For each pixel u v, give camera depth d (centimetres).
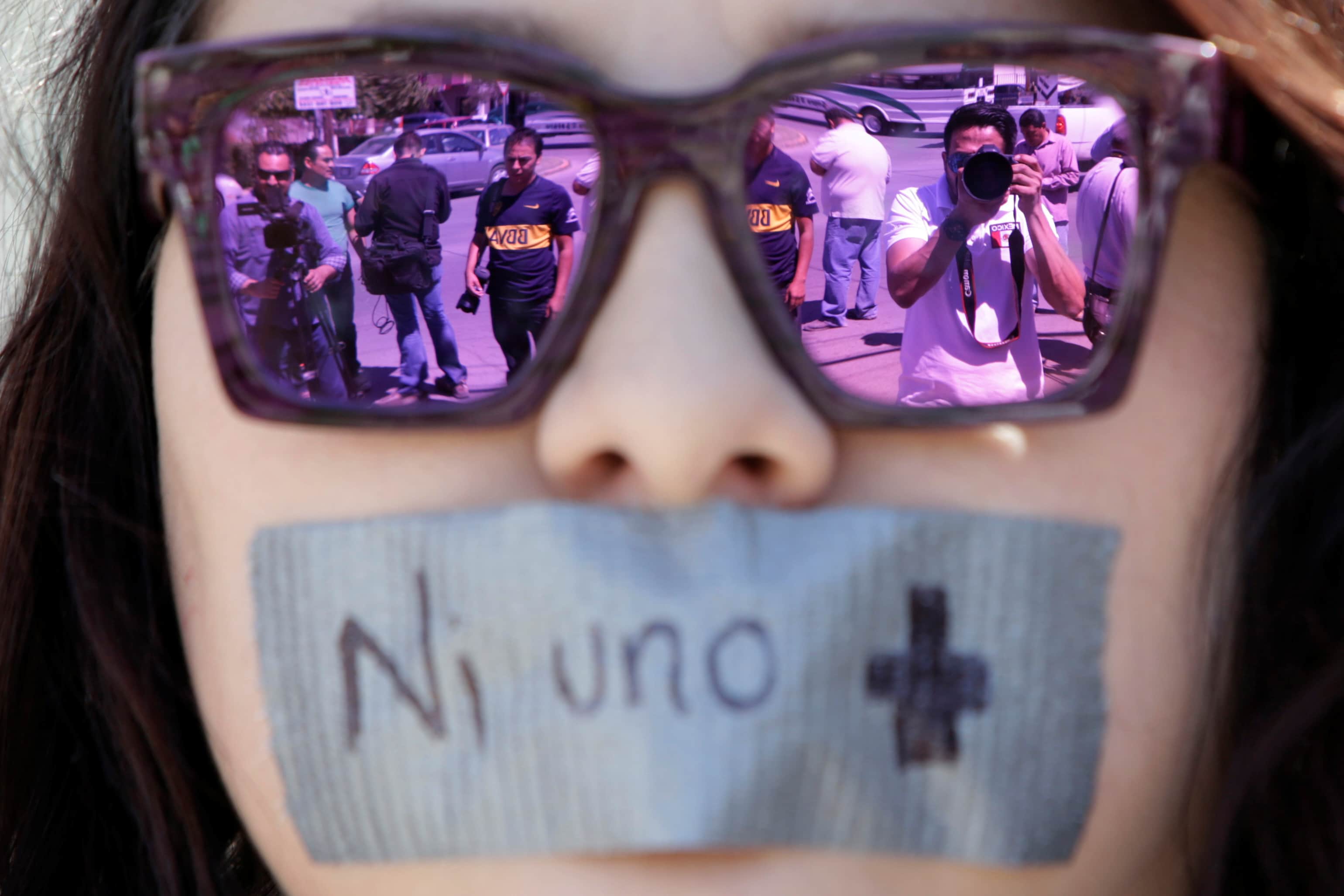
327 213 112
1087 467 108
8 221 178
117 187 144
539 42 107
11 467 151
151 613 142
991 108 116
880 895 104
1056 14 114
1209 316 114
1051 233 117
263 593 109
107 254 144
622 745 99
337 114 111
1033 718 105
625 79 106
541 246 115
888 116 118
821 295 122
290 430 111
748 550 101
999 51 103
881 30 103
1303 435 122
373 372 116
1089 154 114
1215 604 114
